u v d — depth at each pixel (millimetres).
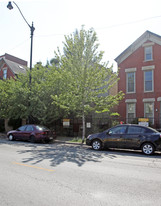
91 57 13969
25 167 6555
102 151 10664
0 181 5090
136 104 18438
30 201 3916
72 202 3893
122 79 19453
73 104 13922
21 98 17422
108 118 17266
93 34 14117
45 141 14969
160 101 17328
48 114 16625
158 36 17922
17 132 15156
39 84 16750
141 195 4316
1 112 20438
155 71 17875
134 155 9578
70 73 13898
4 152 9578
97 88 15289
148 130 10000
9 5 13820
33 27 17500
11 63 29500
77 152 10047
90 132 17609
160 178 5637
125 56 19562
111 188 4727
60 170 6273
